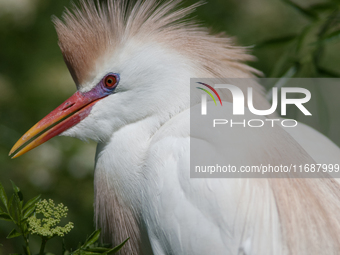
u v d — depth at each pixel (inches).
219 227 145.7
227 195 145.6
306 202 144.6
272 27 395.9
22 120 360.5
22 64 392.2
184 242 150.9
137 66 170.2
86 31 172.4
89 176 337.1
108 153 176.7
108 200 181.5
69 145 342.3
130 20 174.6
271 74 249.3
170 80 170.9
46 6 389.4
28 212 145.7
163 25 175.8
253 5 405.1
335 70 359.9
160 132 167.0
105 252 146.6
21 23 382.9
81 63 172.6
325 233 139.3
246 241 142.3
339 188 153.3
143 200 165.3
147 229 165.2
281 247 139.4
